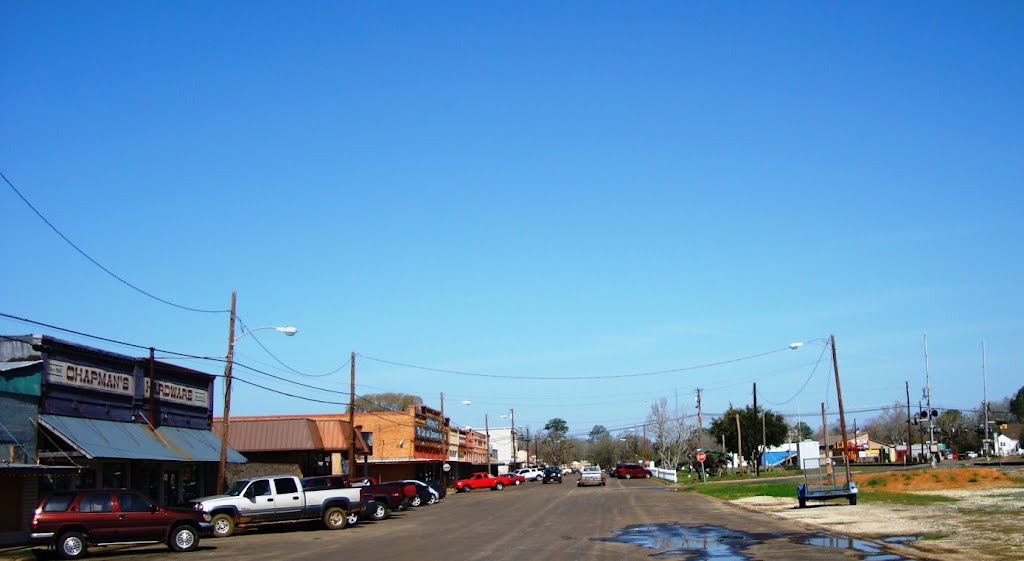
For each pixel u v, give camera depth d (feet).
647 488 239.71
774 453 398.21
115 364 119.55
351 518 118.11
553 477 340.39
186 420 137.18
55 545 79.87
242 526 116.37
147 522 83.66
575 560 67.77
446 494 251.39
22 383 101.09
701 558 67.31
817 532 87.61
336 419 214.28
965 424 479.00
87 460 112.06
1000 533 77.00
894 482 167.32
